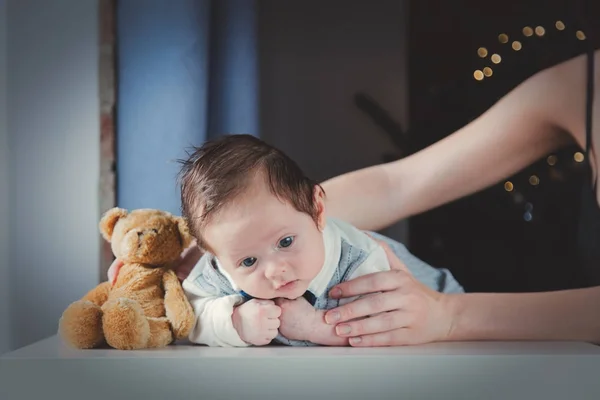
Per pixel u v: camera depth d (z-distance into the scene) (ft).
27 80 5.50
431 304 3.98
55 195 5.52
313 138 5.38
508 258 5.29
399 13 5.33
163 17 5.42
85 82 5.48
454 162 5.30
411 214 5.34
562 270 5.24
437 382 3.35
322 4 5.36
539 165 5.25
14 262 5.54
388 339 3.79
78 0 5.48
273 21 5.38
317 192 3.80
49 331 5.52
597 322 4.13
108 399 3.38
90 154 5.48
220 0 5.39
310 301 3.91
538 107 5.21
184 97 5.41
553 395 3.36
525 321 4.15
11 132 5.52
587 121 5.15
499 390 3.36
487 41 5.28
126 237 4.11
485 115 5.29
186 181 3.76
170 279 4.07
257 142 3.82
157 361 3.37
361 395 3.34
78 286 5.51
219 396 3.36
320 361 3.34
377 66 5.35
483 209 5.30
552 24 5.22
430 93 5.32
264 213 3.57
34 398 3.40
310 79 5.38
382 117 5.35
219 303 3.86
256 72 5.39
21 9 5.49
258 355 3.40
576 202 5.19
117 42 5.45
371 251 4.04
